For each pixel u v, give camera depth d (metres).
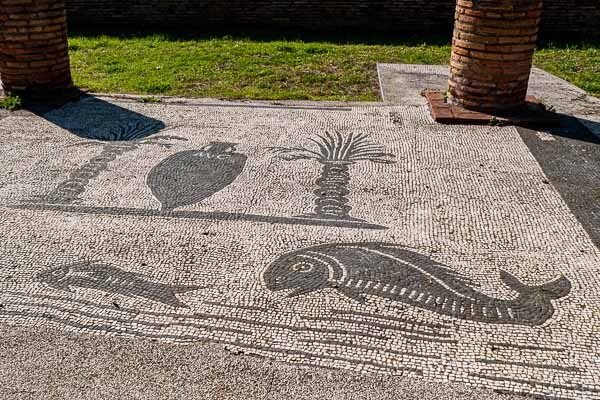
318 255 3.84
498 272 3.68
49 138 5.82
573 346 3.07
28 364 2.95
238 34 11.09
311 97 7.32
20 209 4.42
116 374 2.89
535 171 5.11
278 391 2.79
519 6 5.88
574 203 4.54
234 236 4.06
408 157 5.39
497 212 4.41
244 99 7.19
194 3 11.46
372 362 2.97
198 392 2.79
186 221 4.26
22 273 3.65
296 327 3.20
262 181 4.90
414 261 3.78
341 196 4.64
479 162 5.29
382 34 11.27
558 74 8.51
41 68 6.81
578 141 5.76
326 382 2.85
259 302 3.39
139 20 11.61
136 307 3.35
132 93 7.38
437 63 9.18
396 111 6.66
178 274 3.64
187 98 7.21
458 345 3.07
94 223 4.23
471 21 6.11
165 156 5.40
